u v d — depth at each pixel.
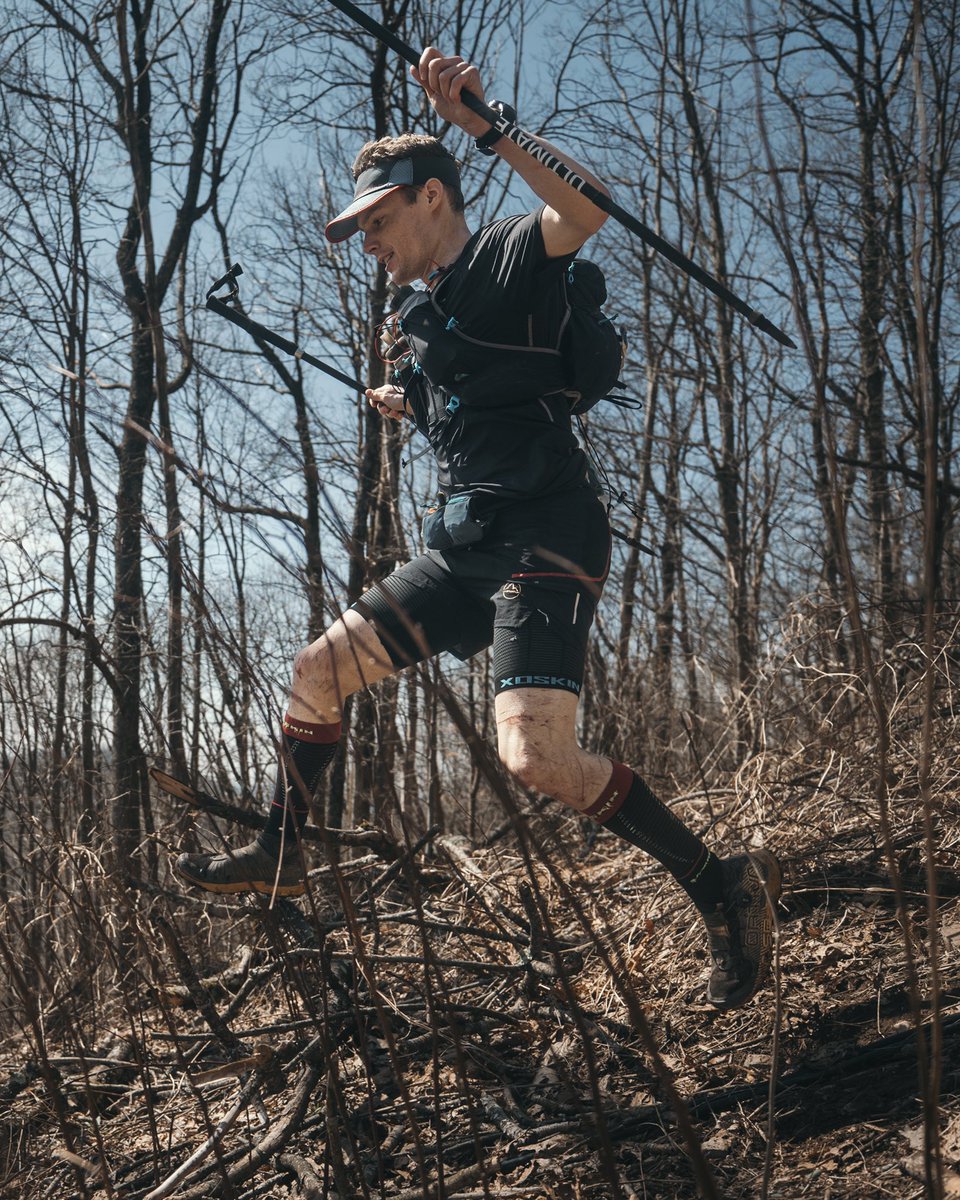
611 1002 2.52
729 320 11.55
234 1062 2.31
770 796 3.41
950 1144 1.70
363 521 7.29
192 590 1.81
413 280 2.45
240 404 1.38
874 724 3.59
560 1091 2.22
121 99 6.46
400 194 2.34
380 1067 2.43
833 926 2.61
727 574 10.28
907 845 2.82
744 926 2.25
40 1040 1.88
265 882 2.54
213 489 1.43
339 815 4.91
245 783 3.16
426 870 3.63
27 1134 2.53
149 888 3.12
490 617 2.50
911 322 8.32
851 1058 2.07
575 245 2.18
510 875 3.57
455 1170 2.03
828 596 4.72
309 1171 2.06
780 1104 2.00
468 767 4.54
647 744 6.38
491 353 2.26
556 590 2.25
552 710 2.19
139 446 4.98
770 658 4.29
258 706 1.77
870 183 9.27
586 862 3.66
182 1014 2.94
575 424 2.55
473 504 2.33
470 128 2.19
